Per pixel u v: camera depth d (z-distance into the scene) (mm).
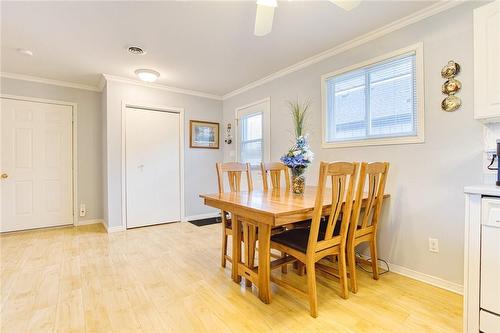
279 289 2025
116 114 3754
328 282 2145
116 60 3113
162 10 2090
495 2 1594
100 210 4270
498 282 1288
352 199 1818
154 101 4094
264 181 2836
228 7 2061
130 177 3906
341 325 1564
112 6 2031
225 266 2459
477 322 1358
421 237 2150
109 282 2121
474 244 1365
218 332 1504
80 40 2596
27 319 1617
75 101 4047
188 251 2883
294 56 3023
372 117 2535
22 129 3676
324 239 1780
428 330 1515
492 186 1460
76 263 2521
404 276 2234
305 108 3176
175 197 4348
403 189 2264
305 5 2037
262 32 1914
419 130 2146
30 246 3037
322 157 2984
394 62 2348
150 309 1735
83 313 1686
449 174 1990
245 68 3418
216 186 4820
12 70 3445
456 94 1948
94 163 4211
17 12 2096
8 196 3596
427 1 1991
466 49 1899
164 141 4230
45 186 3848
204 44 2709
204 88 4344
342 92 2822
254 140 4145
